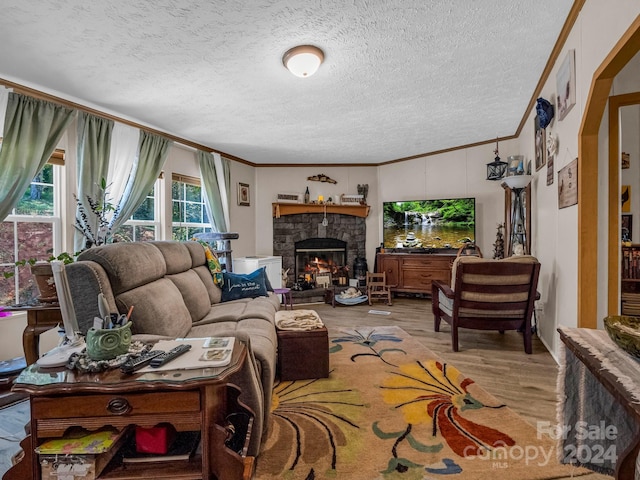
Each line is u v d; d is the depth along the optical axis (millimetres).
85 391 994
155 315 1829
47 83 2699
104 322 1180
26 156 2641
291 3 1812
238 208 5414
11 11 1840
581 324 2111
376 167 6016
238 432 1377
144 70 2535
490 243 4918
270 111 3420
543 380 2381
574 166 2195
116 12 1867
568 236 2412
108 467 1104
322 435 1739
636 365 983
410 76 2707
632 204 2943
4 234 2709
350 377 2457
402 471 1463
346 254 6008
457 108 3443
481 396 2143
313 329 2469
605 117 2055
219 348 1259
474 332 3588
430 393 2195
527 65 2596
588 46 1891
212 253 3463
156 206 4113
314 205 5738
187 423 1065
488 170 4273
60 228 3023
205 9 1852
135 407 1033
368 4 1828
